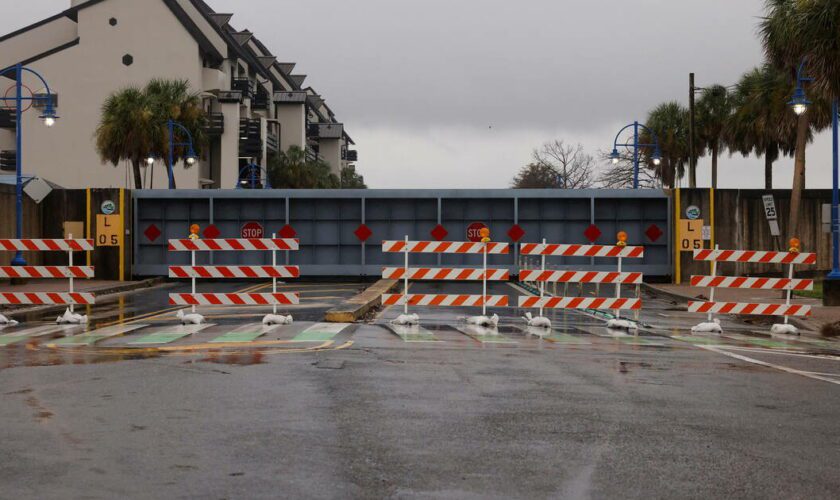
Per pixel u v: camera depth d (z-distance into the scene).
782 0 29.00
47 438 7.17
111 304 24.53
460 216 38.09
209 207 38.09
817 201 37.09
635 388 9.92
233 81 77.81
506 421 7.95
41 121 69.69
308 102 105.94
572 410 8.52
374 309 22.38
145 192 37.75
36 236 36.91
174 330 16.55
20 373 10.74
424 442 7.08
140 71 69.88
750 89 54.78
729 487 5.85
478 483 5.88
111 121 52.75
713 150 65.75
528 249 18.47
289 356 12.41
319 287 33.44
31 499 5.46
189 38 69.94
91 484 5.81
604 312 21.86
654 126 67.12
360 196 37.56
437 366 11.53
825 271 36.97
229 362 11.74
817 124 45.41
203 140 57.72
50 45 73.38
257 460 6.46
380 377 10.48
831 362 12.70
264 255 38.38
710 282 18.16
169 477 5.99
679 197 36.78
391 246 18.41
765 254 18.25
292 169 92.62
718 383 10.40
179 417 8.02
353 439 7.16
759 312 18.00
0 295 18.48
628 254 18.30
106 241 37.06
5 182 37.66
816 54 25.14
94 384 9.89
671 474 6.16
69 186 69.75
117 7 69.62
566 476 6.08
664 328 18.59
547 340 15.34
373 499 5.49
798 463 6.53
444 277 18.41
